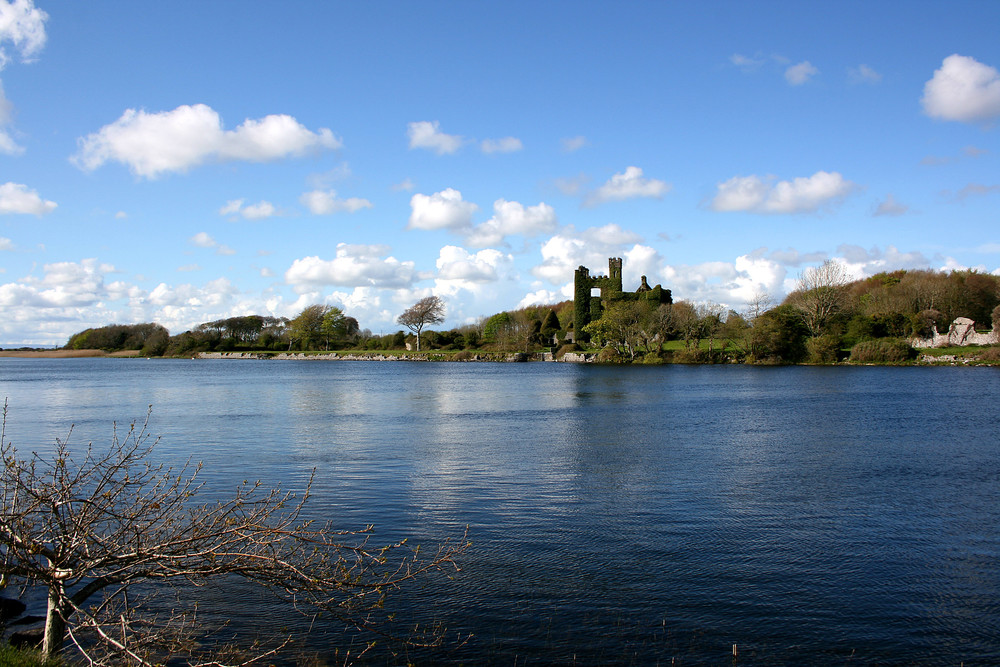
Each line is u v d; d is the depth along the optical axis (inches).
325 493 714.2
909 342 3757.4
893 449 996.6
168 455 956.0
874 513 636.1
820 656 363.6
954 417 1379.2
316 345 6604.3
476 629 391.2
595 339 4500.5
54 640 297.0
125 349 7337.6
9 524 246.1
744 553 522.9
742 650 369.1
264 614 406.9
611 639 379.9
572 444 1056.2
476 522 605.9
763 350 3715.6
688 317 4069.9
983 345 3570.4
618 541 551.2
